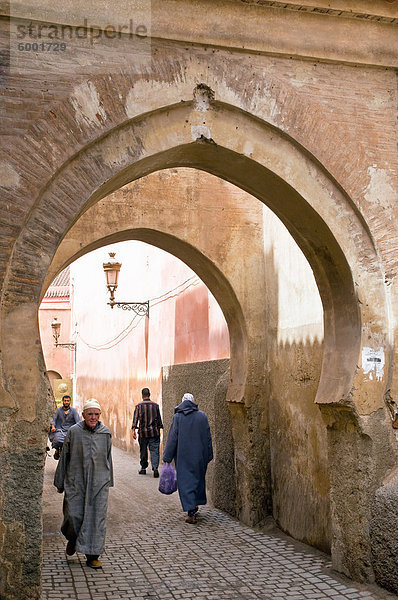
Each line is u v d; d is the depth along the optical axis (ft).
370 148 18.60
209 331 33.81
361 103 18.70
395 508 16.25
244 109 17.67
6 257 14.90
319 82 18.44
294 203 18.66
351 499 17.75
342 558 17.98
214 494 28.86
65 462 19.48
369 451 17.48
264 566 19.21
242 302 26.35
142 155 16.87
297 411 23.16
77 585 17.40
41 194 15.57
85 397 75.31
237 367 26.58
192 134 17.42
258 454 25.13
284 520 23.67
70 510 18.98
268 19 17.94
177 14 17.13
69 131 15.80
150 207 26.84
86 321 75.97
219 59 17.58
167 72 17.01
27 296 15.10
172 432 26.63
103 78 16.28
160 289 45.09
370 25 18.86
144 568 19.07
